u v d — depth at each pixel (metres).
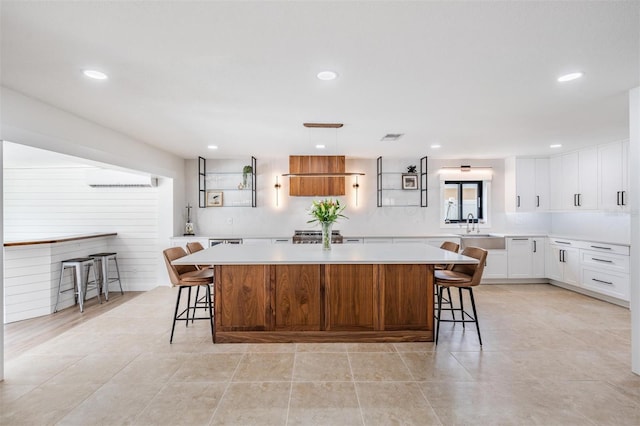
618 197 4.61
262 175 6.22
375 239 5.82
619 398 2.25
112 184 5.57
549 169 5.90
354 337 3.20
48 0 1.49
